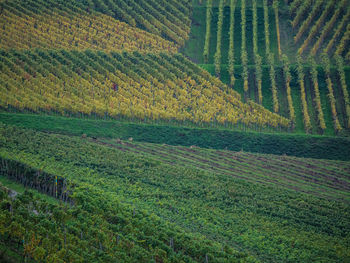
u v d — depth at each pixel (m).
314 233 152.50
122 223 136.62
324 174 199.50
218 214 159.00
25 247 113.94
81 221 132.38
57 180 161.25
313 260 135.50
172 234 132.88
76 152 193.50
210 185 179.12
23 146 189.50
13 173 168.25
